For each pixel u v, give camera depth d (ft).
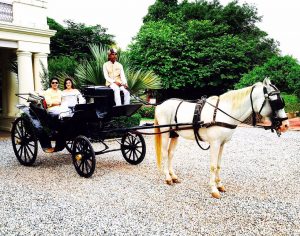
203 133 17.87
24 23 44.42
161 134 20.38
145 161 26.43
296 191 18.08
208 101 18.02
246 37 104.73
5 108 52.80
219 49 89.97
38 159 28.25
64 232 13.23
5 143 38.60
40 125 23.80
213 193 17.13
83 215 14.93
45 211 15.55
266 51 99.66
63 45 96.32
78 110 20.79
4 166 25.76
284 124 15.76
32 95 24.97
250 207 15.66
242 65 90.07
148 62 86.17
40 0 46.09
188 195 17.54
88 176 21.20
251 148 31.83
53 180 21.12
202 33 92.63
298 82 61.05
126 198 17.19
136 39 94.27
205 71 87.30
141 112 76.23
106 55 36.29
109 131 22.26
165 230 13.20
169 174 20.58
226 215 14.70
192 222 13.97
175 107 19.71
